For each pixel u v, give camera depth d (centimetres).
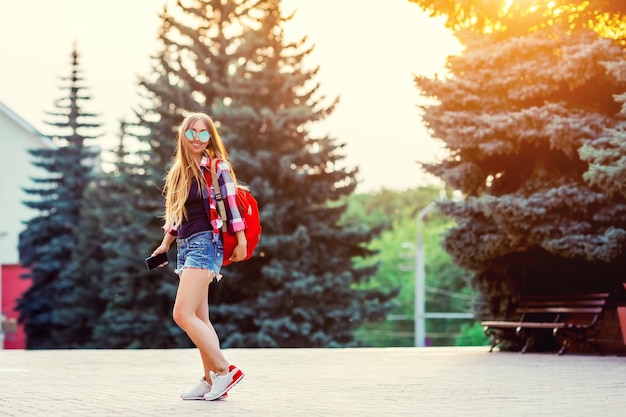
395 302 4569
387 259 10731
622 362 1727
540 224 2077
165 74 4969
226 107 4388
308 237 4241
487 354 2080
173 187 963
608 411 884
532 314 2300
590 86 2158
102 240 5703
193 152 968
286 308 4178
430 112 2288
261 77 4538
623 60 1989
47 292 6041
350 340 4347
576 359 1842
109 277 4794
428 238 10656
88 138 6481
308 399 1000
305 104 4538
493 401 983
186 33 4922
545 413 863
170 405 930
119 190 5681
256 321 4144
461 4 2255
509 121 2130
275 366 1648
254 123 4391
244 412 862
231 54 4856
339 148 4528
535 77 2158
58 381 1295
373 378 1335
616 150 1884
